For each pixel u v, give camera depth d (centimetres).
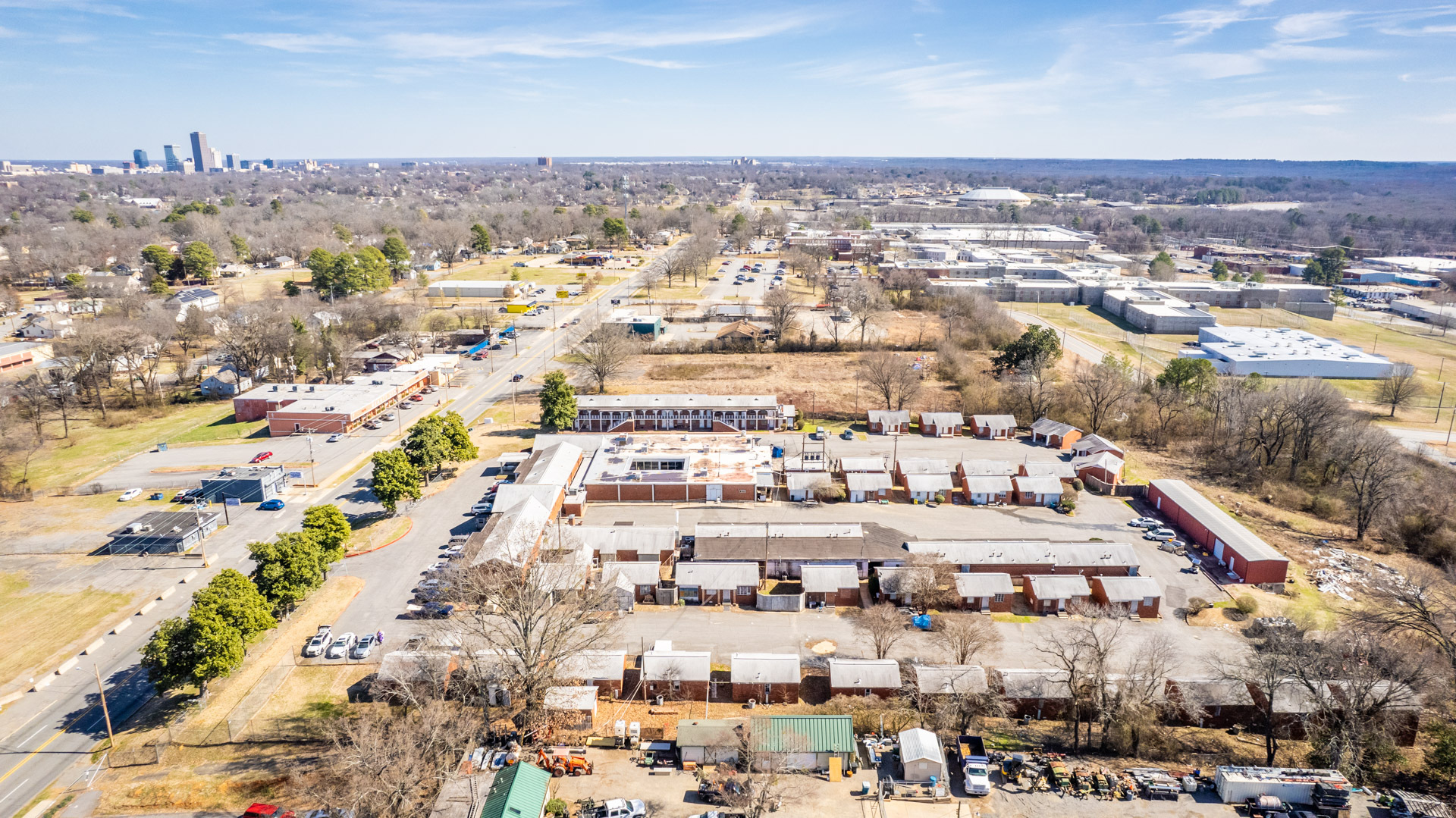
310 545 9106
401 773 6159
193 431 15138
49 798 6519
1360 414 15525
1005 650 8612
